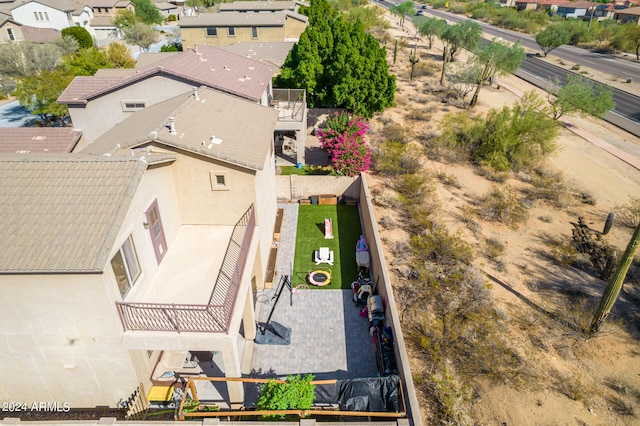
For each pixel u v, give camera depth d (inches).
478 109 1571.1
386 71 1219.2
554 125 1122.0
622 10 3346.5
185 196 585.9
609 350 578.2
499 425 471.8
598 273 738.2
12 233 368.2
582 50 2775.6
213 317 423.5
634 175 1127.6
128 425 400.2
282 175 1011.9
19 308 388.5
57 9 2544.3
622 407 497.4
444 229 812.0
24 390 449.7
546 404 496.7
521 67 2249.0
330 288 707.4
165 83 873.5
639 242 522.3
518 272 727.7
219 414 426.9
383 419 450.3
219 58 1027.9
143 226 469.4
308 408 432.1
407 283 674.2
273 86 1341.0
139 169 421.1
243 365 553.6
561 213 929.5
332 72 1202.6
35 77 1278.3
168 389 482.6
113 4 2910.9
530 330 601.6
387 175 1042.7
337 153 951.0
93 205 388.5
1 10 2481.5
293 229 868.6
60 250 358.3
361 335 611.5
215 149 546.6
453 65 2161.7
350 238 840.9
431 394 503.5
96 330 406.0
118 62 1667.1
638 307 661.3
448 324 592.4
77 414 463.2
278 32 2053.4
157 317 433.1
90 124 938.1
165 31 3058.6
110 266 388.8
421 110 1514.5
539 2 4192.9
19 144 885.2
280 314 647.8
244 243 525.3
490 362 537.3
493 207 912.9
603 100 1353.3
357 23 1229.1
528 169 1123.9
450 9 4416.8
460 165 1120.2
